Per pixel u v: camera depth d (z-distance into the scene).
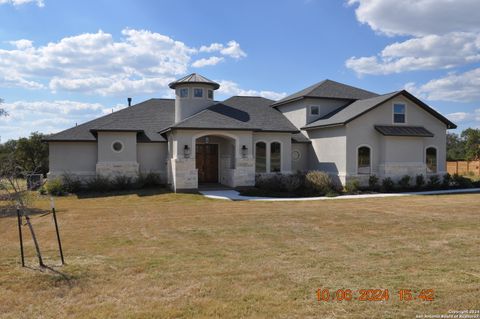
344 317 5.45
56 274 7.34
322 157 26.36
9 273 7.43
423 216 13.92
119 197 21.42
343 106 28.47
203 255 8.77
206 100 27.27
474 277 7.09
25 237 10.97
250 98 31.58
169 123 27.78
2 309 5.85
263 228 11.93
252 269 7.65
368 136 24.39
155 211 15.92
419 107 25.64
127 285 6.77
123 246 9.73
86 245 9.88
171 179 23.83
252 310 5.70
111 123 26.09
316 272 7.44
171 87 27.92
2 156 10.37
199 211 15.74
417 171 25.14
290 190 22.25
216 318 5.44
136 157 25.20
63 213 15.67
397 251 9.02
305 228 11.88
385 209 15.85
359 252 8.96
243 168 23.55
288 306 5.82
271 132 25.27
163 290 6.52
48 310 5.79
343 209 15.91
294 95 30.42
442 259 8.31
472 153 50.28
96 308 5.83
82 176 24.72
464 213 14.58
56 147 24.44
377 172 24.64
